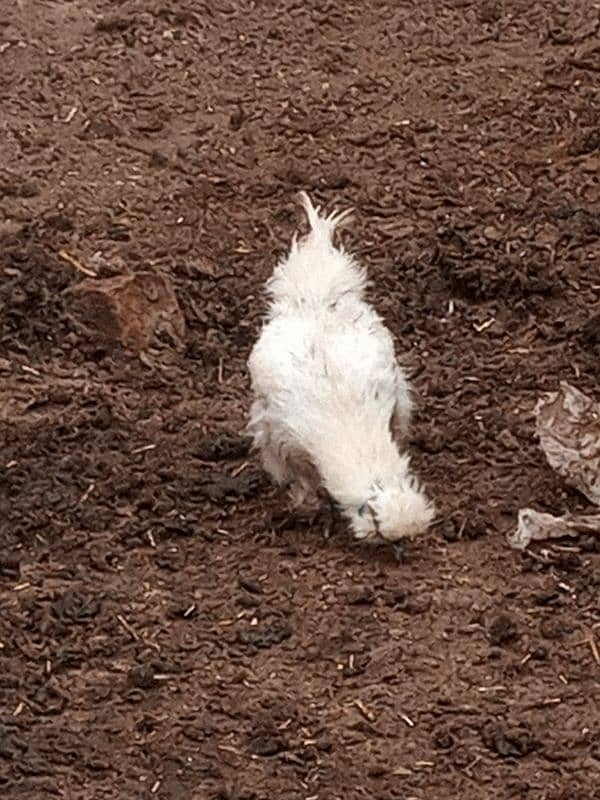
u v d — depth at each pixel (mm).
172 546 2275
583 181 3072
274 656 2094
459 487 2377
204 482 2385
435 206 3006
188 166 3082
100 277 2764
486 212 2988
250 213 2986
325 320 2344
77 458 2420
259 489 2375
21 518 2318
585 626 2129
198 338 2713
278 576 2217
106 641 2115
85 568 2238
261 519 2324
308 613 2156
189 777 1925
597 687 2043
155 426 2504
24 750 1962
